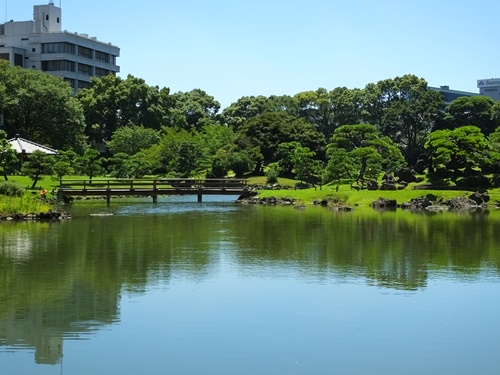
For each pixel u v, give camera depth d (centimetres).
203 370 1421
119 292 2061
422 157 6700
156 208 5319
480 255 2759
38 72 8981
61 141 8375
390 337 1631
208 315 1806
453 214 4759
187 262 2578
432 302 1950
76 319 1769
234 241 3184
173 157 8188
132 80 10256
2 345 1572
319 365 1448
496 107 9894
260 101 11794
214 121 11125
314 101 11231
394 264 2547
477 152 6209
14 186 4684
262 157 8338
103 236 3350
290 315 1811
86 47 12219
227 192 6253
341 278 2281
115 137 9006
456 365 1452
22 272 2355
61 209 4866
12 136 8450
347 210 5156
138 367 1437
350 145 7144
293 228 3772
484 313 1834
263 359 1484
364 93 10950
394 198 5659
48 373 1402
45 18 12075
